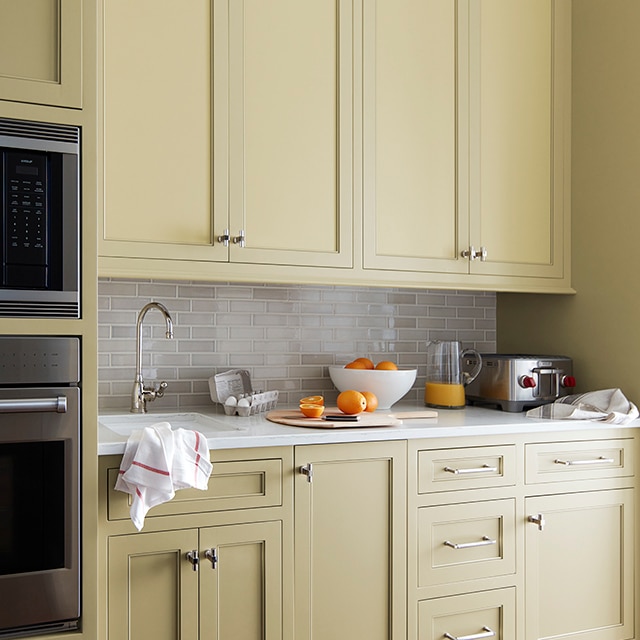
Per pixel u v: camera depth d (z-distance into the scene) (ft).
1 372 5.75
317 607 7.02
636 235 8.84
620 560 8.62
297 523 6.95
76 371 5.97
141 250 7.39
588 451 8.41
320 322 9.57
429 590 7.53
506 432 7.87
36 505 5.88
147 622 6.37
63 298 5.94
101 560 6.21
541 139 9.55
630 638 8.64
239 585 6.73
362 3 8.50
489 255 9.17
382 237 8.57
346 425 7.38
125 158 7.37
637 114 8.84
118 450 6.21
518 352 10.60
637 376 8.83
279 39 8.07
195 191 7.64
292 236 8.09
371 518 7.29
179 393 8.82
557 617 8.22
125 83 7.38
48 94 5.93
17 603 5.80
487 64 9.20
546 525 8.19
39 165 5.93
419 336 10.21
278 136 8.04
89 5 6.08
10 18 5.88
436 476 7.59
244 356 9.14
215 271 7.71
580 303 9.60
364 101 8.48
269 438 6.78
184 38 7.64
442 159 8.91
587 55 9.52
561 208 9.66
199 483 6.22
